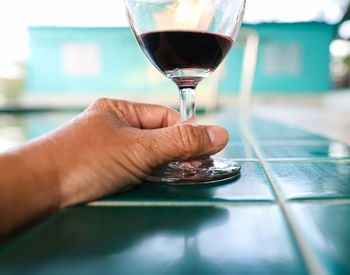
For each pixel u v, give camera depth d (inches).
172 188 8.8
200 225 6.5
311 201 7.5
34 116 67.0
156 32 9.1
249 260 5.2
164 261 5.2
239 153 14.0
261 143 17.1
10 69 165.5
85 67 189.3
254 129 25.4
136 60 188.4
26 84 179.0
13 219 6.1
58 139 7.5
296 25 173.5
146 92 189.3
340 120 33.2
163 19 9.0
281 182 9.1
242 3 9.8
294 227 6.2
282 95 163.2
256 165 11.4
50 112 90.8
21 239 6.0
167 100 152.4
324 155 13.1
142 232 6.2
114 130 8.2
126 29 186.5
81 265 5.2
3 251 5.6
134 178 8.2
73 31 187.2
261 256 5.3
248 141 18.1
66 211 7.3
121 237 6.0
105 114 8.5
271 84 178.7
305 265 5.0
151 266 5.1
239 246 5.6
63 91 189.6
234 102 153.7
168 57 9.5
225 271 4.9
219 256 5.3
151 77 187.9
